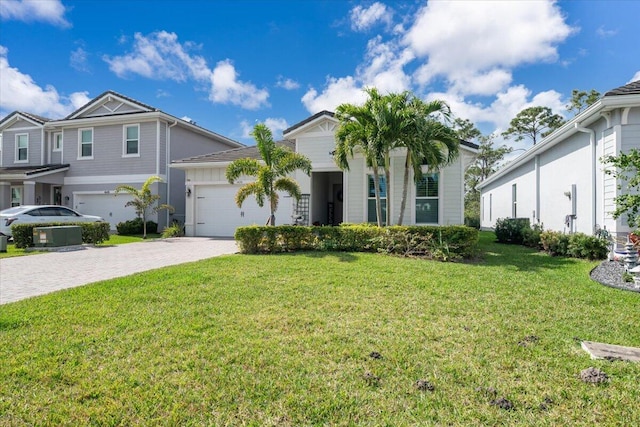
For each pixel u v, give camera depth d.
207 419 2.27
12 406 2.39
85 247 11.73
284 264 7.54
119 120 17.70
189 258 9.12
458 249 8.96
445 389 2.61
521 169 15.76
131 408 2.37
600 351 3.19
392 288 5.50
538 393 2.55
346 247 9.90
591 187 9.15
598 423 2.22
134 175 17.70
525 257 9.09
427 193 12.55
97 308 4.51
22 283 6.20
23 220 13.01
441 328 3.82
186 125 18.89
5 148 20.53
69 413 2.32
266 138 10.97
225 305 4.63
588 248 8.53
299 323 3.96
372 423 2.23
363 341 3.46
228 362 3.02
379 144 9.62
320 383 2.69
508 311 4.41
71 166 18.73
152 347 3.31
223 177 15.69
